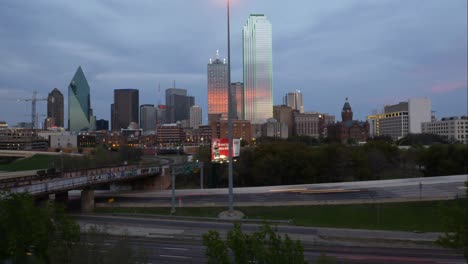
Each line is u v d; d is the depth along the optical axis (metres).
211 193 68.50
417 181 75.19
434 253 30.22
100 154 130.25
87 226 40.50
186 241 35.38
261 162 96.50
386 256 29.23
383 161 104.31
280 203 57.41
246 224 43.19
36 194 49.31
